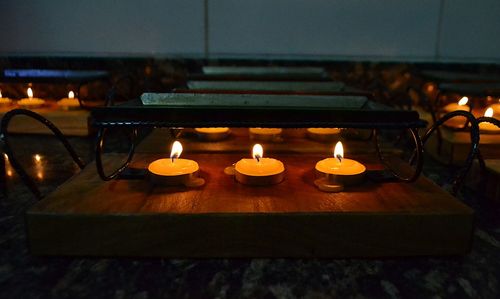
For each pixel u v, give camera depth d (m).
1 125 0.29
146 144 0.43
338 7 0.70
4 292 0.24
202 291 0.24
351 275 0.26
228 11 0.70
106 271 0.26
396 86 0.72
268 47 0.71
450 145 0.48
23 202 0.36
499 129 0.46
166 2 0.69
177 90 0.41
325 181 0.31
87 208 0.26
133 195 0.29
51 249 0.26
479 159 0.38
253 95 0.35
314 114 0.26
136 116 0.26
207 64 0.70
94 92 0.70
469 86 0.57
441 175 0.46
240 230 0.26
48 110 0.61
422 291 0.24
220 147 0.42
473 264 0.27
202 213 0.26
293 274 0.26
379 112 0.26
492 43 0.72
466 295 0.24
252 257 0.27
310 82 0.50
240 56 0.72
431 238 0.27
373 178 0.32
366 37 0.72
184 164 0.32
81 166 0.35
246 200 0.28
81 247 0.26
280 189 0.30
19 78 0.58
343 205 0.27
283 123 0.26
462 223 0.26
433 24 0.71
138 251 0.26
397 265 0.27
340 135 0.45
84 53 0.71
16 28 0.69
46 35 0.70
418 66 0.71
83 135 0.59
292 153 0.42
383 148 0.42
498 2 0.71
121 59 0.69
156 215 0.26
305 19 0.71
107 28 0.70
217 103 0.35
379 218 0.26
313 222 0.26
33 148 0.54
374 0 0.70
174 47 0.71
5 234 0.31
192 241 0.26
